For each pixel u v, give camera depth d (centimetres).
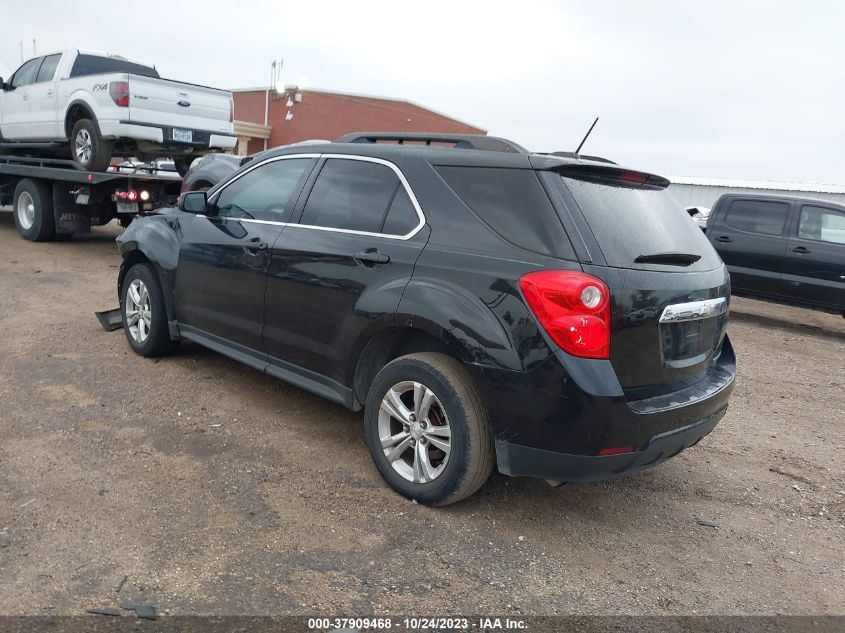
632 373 286
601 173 315
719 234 966
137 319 516
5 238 1071
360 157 370
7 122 1135
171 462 350
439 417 320
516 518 325
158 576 257
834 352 806
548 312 275
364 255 338
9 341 534
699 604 271
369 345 344
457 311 298
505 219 301
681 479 391
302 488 334
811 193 2219
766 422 510
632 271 286
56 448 354
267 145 3538
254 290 400
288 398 455
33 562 259
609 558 299
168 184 1021
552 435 280
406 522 311
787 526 344
